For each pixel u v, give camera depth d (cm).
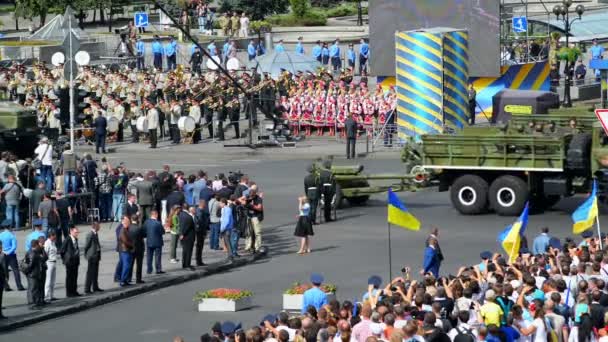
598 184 5297
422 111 6719
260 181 6425
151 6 10975
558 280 3269
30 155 6244
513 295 3272
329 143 7475
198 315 3928
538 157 5294
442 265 4522
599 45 8850
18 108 6253
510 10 8650
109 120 7681
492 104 7206
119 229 4312
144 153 7419
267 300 4109
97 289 4231
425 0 7738
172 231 4669
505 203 5388
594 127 5278
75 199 5453
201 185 5253
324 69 8169
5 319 3841
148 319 3894
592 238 4128
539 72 7800
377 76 7994
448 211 5603
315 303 3450
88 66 8231
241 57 9356
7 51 9256
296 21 10706
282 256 4844
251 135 7375
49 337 3694
